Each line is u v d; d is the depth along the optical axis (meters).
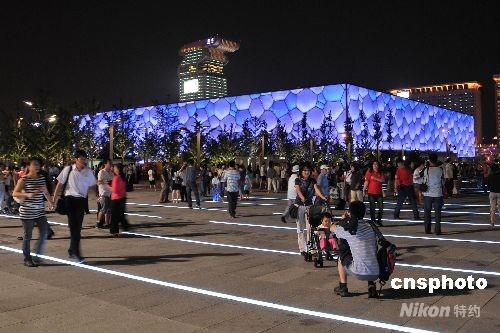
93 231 13.27
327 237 8.51
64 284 7.52
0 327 5.57
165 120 83.44
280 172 33.16
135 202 23.73
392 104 94.19
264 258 9.43
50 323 5.71
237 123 89.44
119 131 56.69
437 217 12.06
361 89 82.56
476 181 36.81
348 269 6.52
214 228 13.89
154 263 9.05
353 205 6.52
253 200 24.14
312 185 9.38
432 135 112.62
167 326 5.60
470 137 138.25
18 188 8.78
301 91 82.44
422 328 5.44
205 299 6.68
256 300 6.61
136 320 5.82
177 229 13.70
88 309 6.26
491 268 8.27
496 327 5.44
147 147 67.31
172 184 24.36
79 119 49.97
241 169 24.55
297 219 9.48
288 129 82.88
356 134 76.88
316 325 5.59
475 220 14.97
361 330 5.41
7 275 8.12
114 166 12.59
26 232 8.83
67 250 10.45
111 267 8.73
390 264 6.43
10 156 47.84
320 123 79.62
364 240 6.43
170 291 7.10
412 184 15.20
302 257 9.50
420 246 10.40
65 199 9.20
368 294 6.64
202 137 62.22
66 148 44.69
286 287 7.26
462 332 5.30
